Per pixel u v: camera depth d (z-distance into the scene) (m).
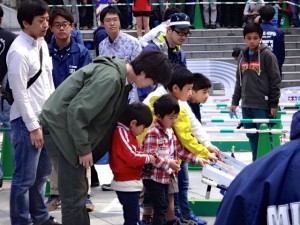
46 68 7.32
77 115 5.86
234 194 3.23
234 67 16.89
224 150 12.27
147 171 6.93
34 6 7.00
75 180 6.14
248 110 10.20
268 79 10.02
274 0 22.38
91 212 8.55
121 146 6.52
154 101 7.04
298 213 3.06
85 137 5.89
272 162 3.21
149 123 6.57
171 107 6.79
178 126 7.14
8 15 23.30
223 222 3.23
